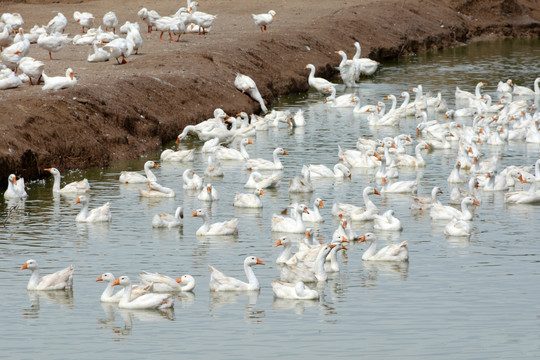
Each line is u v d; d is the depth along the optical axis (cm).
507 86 5069
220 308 1905
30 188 3030
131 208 2770
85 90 3603
